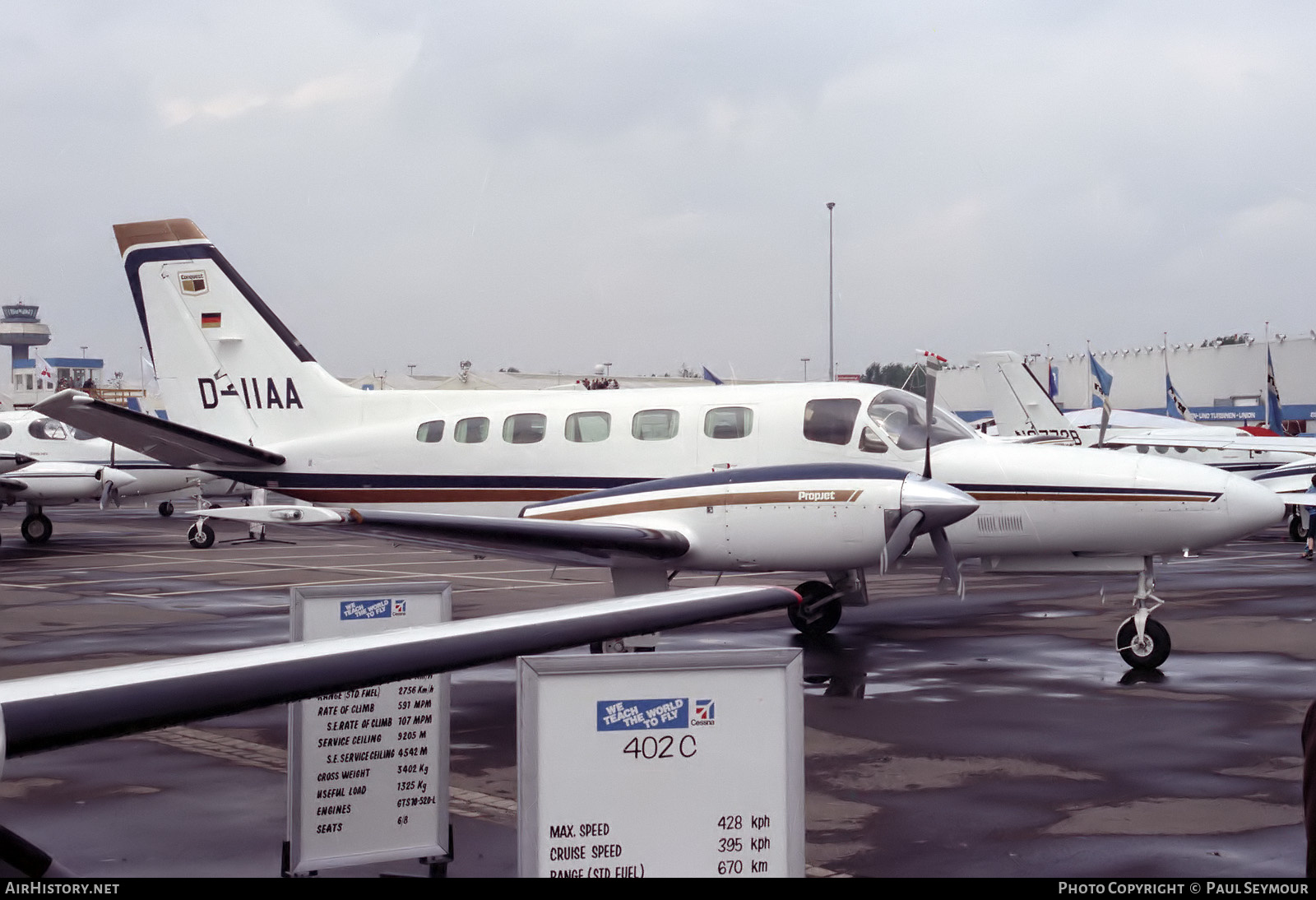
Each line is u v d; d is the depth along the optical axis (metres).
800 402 11.32
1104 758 6.65
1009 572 10.62
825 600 10.60
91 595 14.97
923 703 8.20
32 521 24.03
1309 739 2.48
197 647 10.66
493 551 9.25
